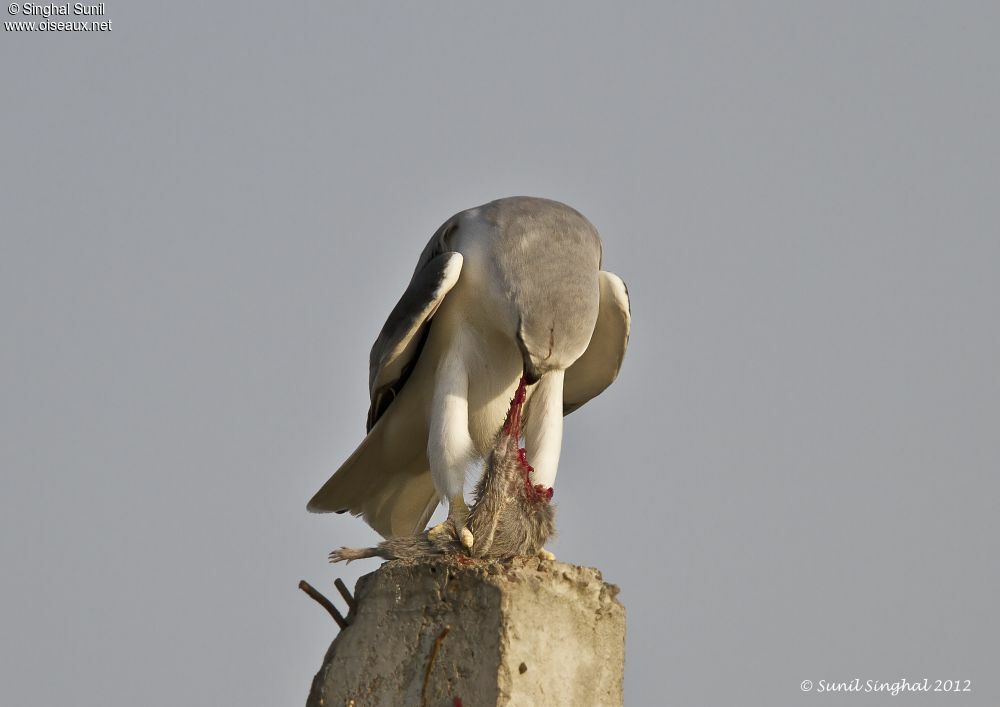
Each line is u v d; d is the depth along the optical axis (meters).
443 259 13.17
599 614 11.74
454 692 11.21
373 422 14.08
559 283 12.93
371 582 11.94
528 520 12.40
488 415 13.58
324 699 11.83
